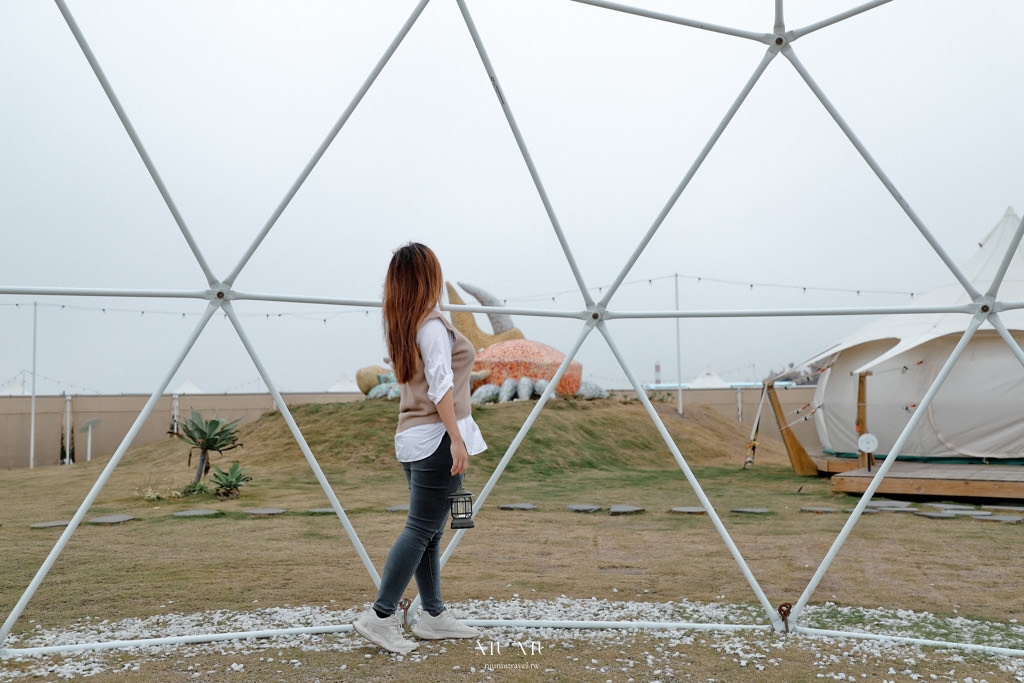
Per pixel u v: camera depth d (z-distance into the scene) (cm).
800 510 778
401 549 272
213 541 579
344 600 380
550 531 632
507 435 1406
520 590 403
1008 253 299
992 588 412
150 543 570
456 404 279
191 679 248
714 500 873
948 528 649
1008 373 1089
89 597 388
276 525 667
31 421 1930
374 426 1403
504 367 1800
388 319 276
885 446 1190
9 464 1945
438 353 266
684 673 252
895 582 429
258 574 450
